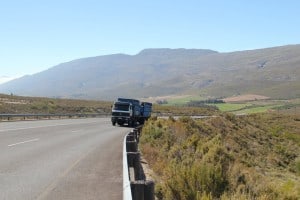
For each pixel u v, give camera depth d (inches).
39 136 997.8
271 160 1615.4
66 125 1558.8
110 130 1413.6
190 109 5344.5
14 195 363.3
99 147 804.6
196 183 406.0
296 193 495.5
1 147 729.6
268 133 2480.3
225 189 416.2
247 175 522.6
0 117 1772.9
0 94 4190.5
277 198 445.4
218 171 419.8
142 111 1974.7
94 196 367.2
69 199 353.4
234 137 1948.8
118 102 1761.8
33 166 530.9
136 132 973.8
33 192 377.7
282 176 1225.4
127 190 235.9
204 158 596.7
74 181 437.4
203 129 1759.4
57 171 498.6
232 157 754.8
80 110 3314.5
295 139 2504.9
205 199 352.2
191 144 861.8
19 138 919.0
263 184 479.2
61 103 3836.1
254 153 1674.5
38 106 2864.2
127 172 312.7
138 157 422.6
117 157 653.3
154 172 567.8
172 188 398.3
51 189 393.7
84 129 1391.5
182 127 1438.2
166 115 3489.2
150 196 242.7
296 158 1764.3
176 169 427.8
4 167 516.1
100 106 4052.7
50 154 660.1
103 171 509.4
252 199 411.5
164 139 953.5
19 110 2471.7
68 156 644.7
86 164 565.9
